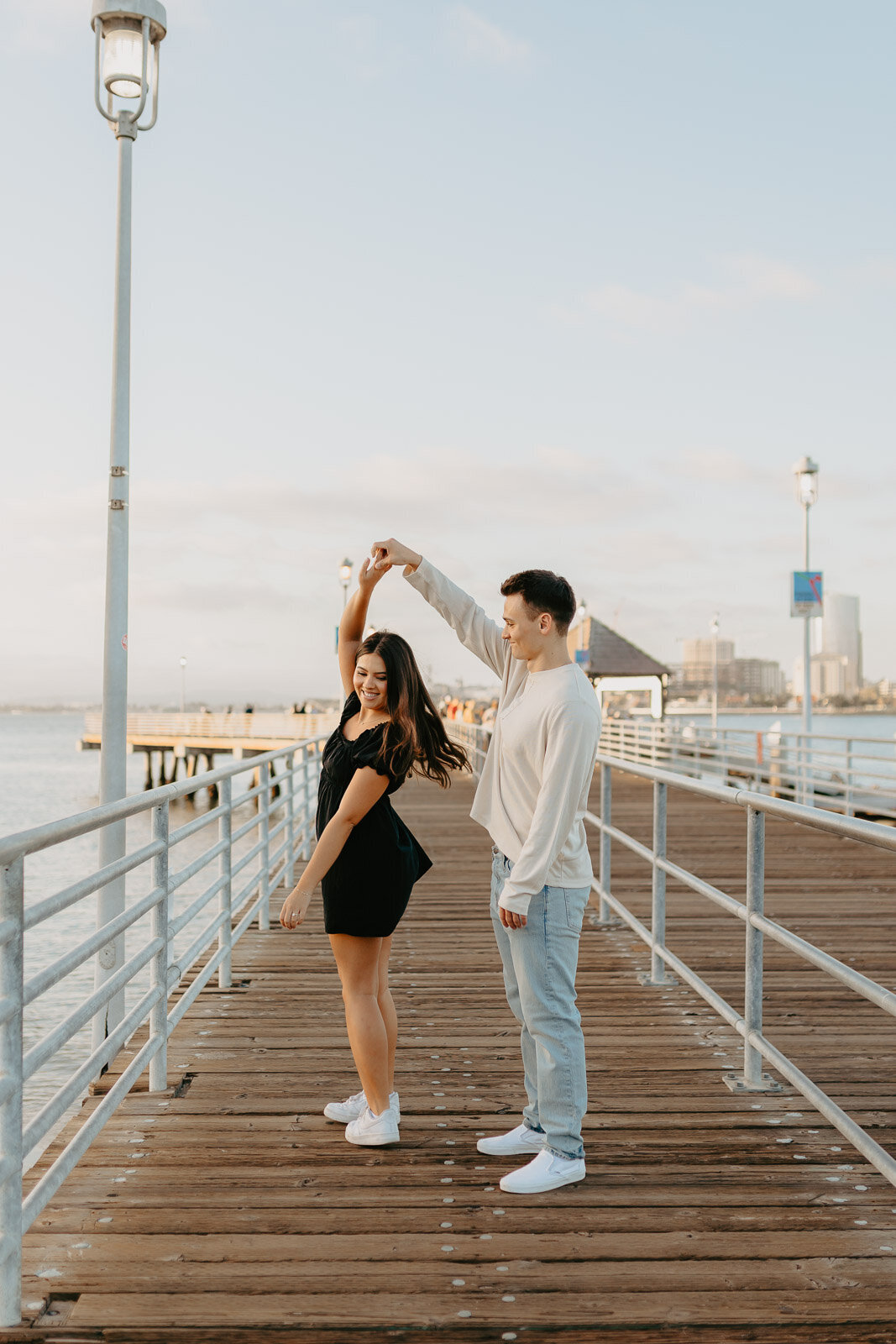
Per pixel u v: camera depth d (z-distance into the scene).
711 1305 2.46
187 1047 4.46
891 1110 3.75
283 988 5.48
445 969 5.92
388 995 3.57
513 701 3.16
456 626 3.32
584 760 2.90
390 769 3.18
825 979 5.68
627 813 14.88
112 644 5.11
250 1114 3.68
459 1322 2.39
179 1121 3.60
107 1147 3.38
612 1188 3.06
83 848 24.33
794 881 8.95
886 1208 2.94
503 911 2.95
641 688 33.41
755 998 3.85
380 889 3.30
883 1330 2.38
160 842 3.82
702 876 9.26
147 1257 2.66
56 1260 2.65
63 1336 2.33
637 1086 3.95
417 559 3.33
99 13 5.12
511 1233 2.79
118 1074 4.14
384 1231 2.80
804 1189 3.06
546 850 2.90
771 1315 2.42
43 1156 3.32
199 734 48.56
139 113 5.24
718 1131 3.51
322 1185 3.09
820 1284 2.55
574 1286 2.54
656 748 23.47
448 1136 3.48
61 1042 2.64
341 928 3.29
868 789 12.18
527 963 3.04
